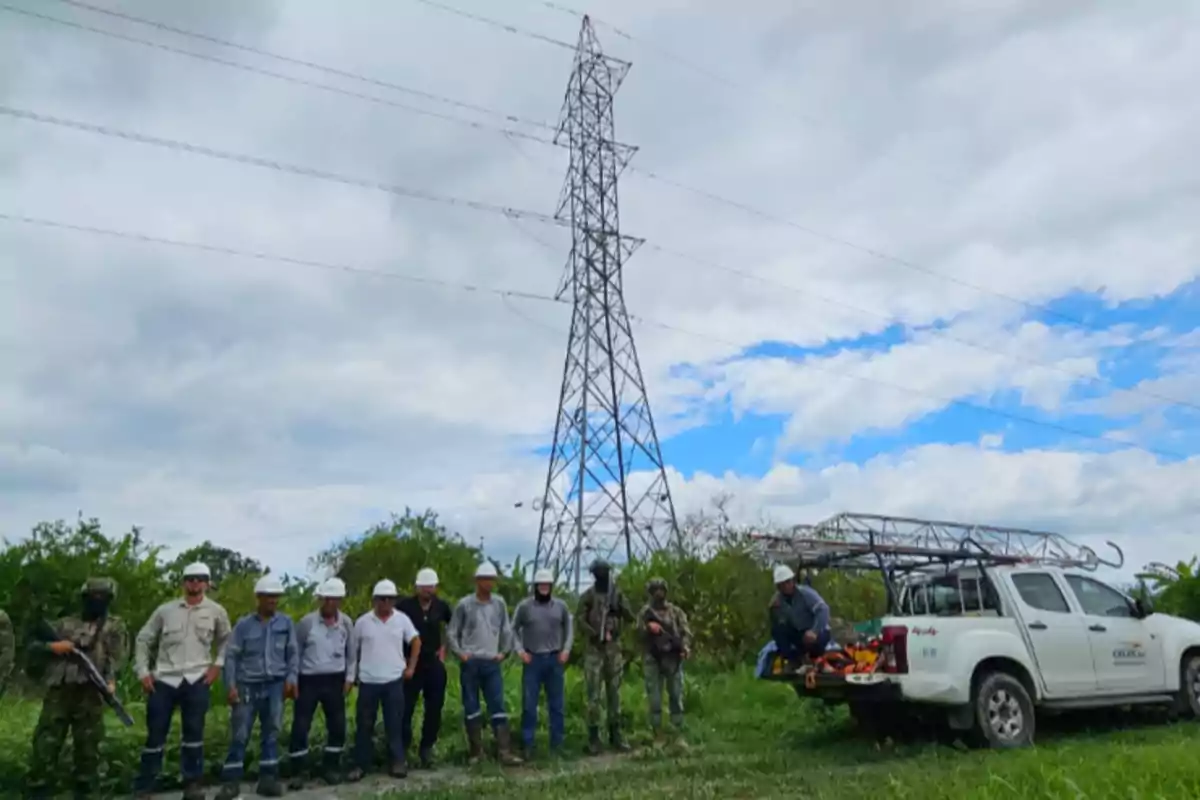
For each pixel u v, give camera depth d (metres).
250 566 32.38
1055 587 11.63
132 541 16.03
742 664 17.66
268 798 8.91
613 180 32.91
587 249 32.19
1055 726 11.91
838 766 9.44
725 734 11.77
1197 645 12.47
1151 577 19.61
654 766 9.62
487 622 10.59
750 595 18.56
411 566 22.41
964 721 10.36
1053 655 11.13
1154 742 10.22
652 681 11.36
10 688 13.24
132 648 14.70
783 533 13.89
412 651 10.14
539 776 9.58
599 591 11.33
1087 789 6.49
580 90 33.75
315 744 10.40
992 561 12.30
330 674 9.65
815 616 11.02
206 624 9.05
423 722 10.52
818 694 11.05
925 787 7.41
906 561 12.66
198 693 8.88
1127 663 11.69
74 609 14.45
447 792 8.62
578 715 12.36
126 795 8.99
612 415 30.34
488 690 10.50
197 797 8.77
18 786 8.72
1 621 8.95
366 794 8.73
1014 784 6.99
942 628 10.52
